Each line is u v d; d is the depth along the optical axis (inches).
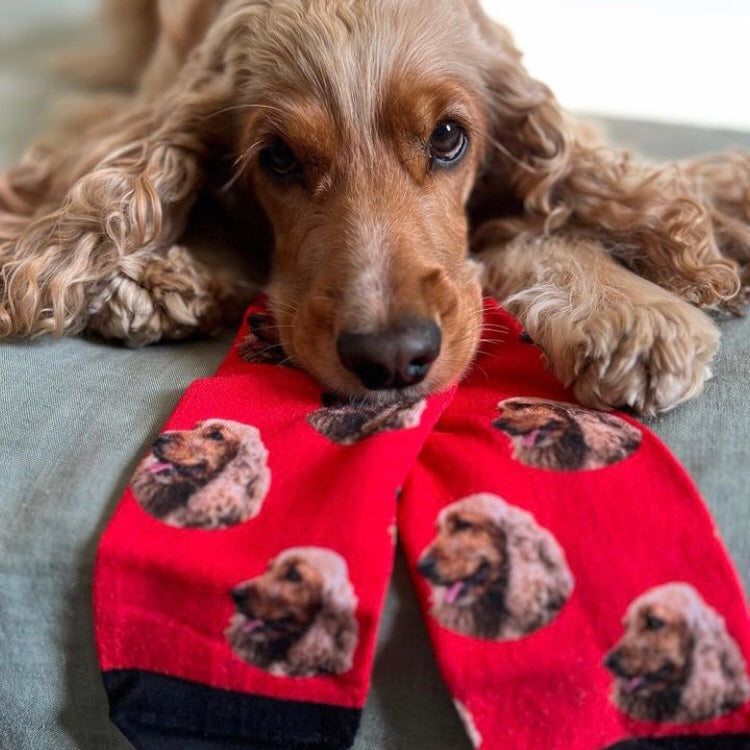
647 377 15.2
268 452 14.5
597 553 13.1
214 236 21.3
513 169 21.3
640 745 13.1
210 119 20.3
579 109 32.9
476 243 21.4
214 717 13.5
